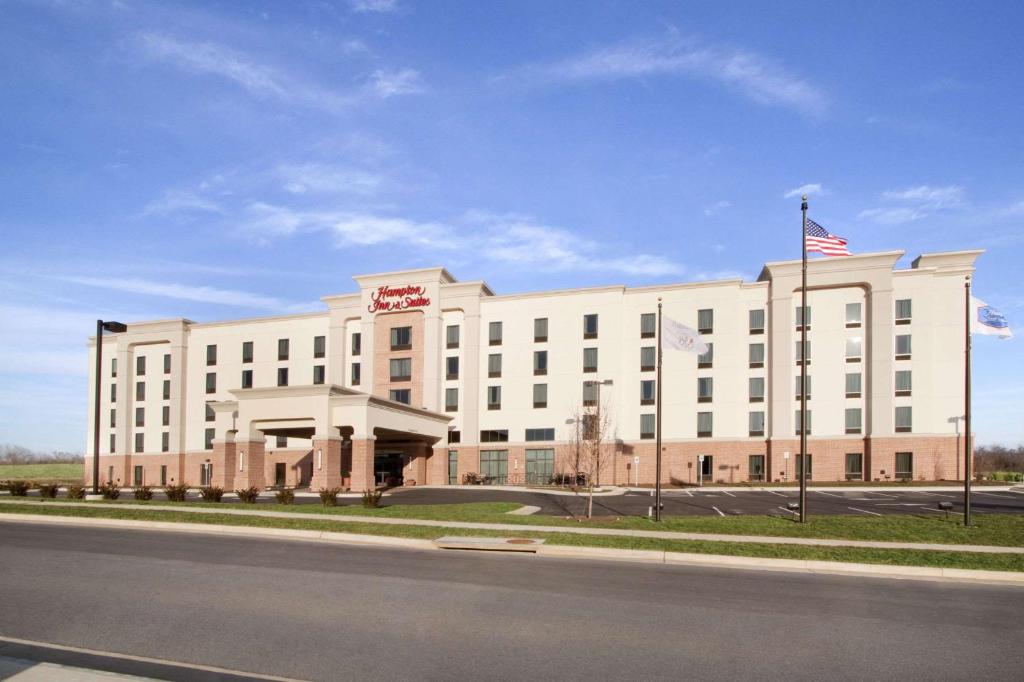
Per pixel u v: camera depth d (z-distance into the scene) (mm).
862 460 49656
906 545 18547
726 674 8305
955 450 47969
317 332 63531
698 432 52656
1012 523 22719
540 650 9148
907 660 9000
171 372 67938
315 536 20266
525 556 17234
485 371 57625
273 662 8500
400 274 59438
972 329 23734
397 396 58688
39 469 107688
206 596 11969
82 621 10281
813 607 11945
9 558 15664
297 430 44312
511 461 56062
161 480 67188
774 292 52094
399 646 9219
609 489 46531
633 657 8906
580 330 56000
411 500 35312
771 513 27047
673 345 28828
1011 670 8680
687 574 14984
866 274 50188
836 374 50656
